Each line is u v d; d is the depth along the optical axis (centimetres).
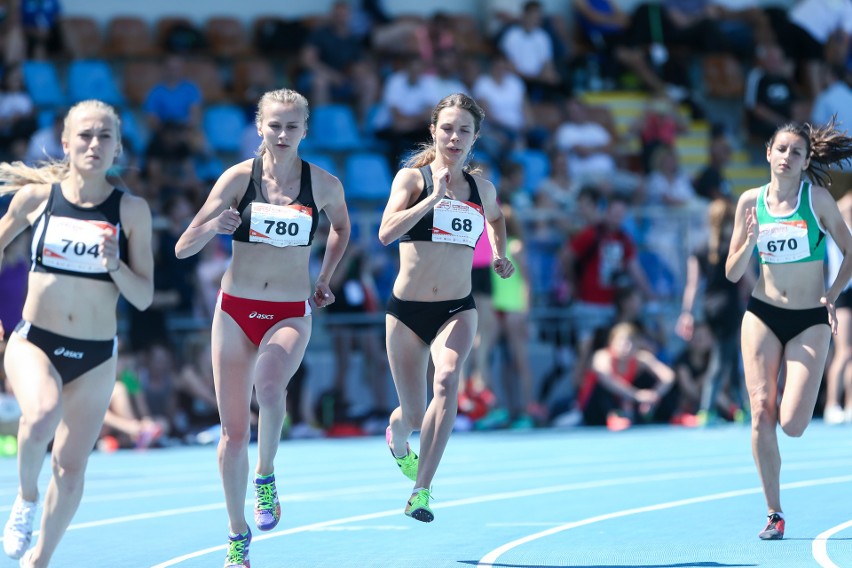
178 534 2373
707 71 7056
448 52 6009
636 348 4866
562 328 5081
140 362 4506
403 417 2278
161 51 6069
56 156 5034
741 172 6738
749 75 6944
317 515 2598
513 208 4862
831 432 4347
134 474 3484
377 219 5131
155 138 5269
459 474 3338
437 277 2178
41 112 5588
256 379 1884
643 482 3084
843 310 4447
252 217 1931
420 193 2173
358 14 6350
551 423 4888
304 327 1961
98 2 6094
